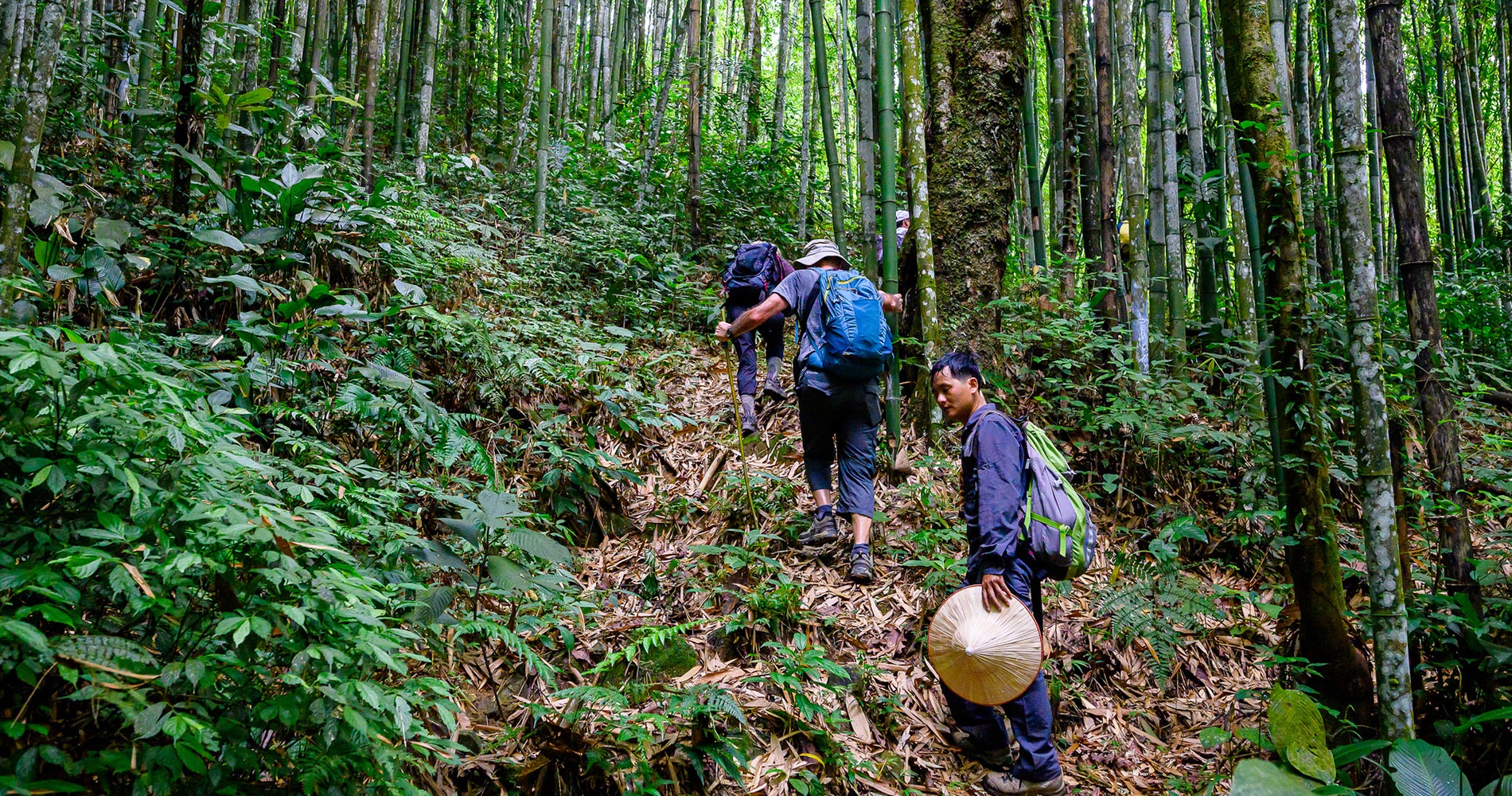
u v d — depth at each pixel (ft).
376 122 29.32
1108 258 18.95
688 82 28.37
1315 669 9.62
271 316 11.57
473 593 9.43
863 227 16.25
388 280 14.47
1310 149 21.65
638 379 16.97
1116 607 10.71
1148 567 10.88
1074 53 20.40
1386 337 17.04
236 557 5.70
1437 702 8.59
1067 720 10.05
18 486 5.11
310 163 14.90
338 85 25.73
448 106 33.94
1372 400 7.74
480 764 7.56
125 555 5.39
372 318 10.77
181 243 11.62
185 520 5.18
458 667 8.77
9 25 11.60
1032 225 20.67
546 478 12.23
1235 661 11.15
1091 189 20.30
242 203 11.71
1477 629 7.97
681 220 26.71
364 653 5.77
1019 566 8.80
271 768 5.52
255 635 5.63
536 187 23.04
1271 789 6.59
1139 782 9.13
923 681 10.23
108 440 5.62
